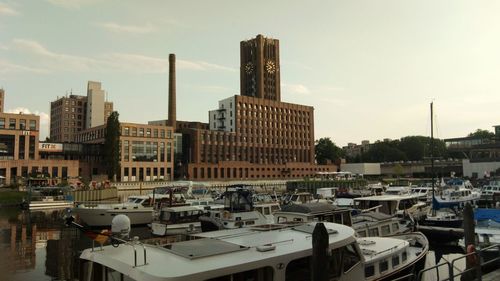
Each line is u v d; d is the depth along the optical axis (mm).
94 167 121812
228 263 8742
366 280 13891
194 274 7938
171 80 149125
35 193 65562
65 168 105938
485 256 19688
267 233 11977
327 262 8805
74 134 164375
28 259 24469
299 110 165875
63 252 26531
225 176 134750
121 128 119312
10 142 103125
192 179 126125
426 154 169500
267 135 152625
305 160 165500
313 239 8812
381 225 22188
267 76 184500
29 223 41500
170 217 28516
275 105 157125
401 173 140250
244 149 144750
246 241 10820
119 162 113688
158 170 125375
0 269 21891
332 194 59000
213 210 28188
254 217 26031
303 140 166000
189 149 134750
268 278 9367
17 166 98875
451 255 23844
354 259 11820
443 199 41656
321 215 20031
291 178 145000
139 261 8508
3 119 103375
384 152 184750
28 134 105562
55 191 67750
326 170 159875
